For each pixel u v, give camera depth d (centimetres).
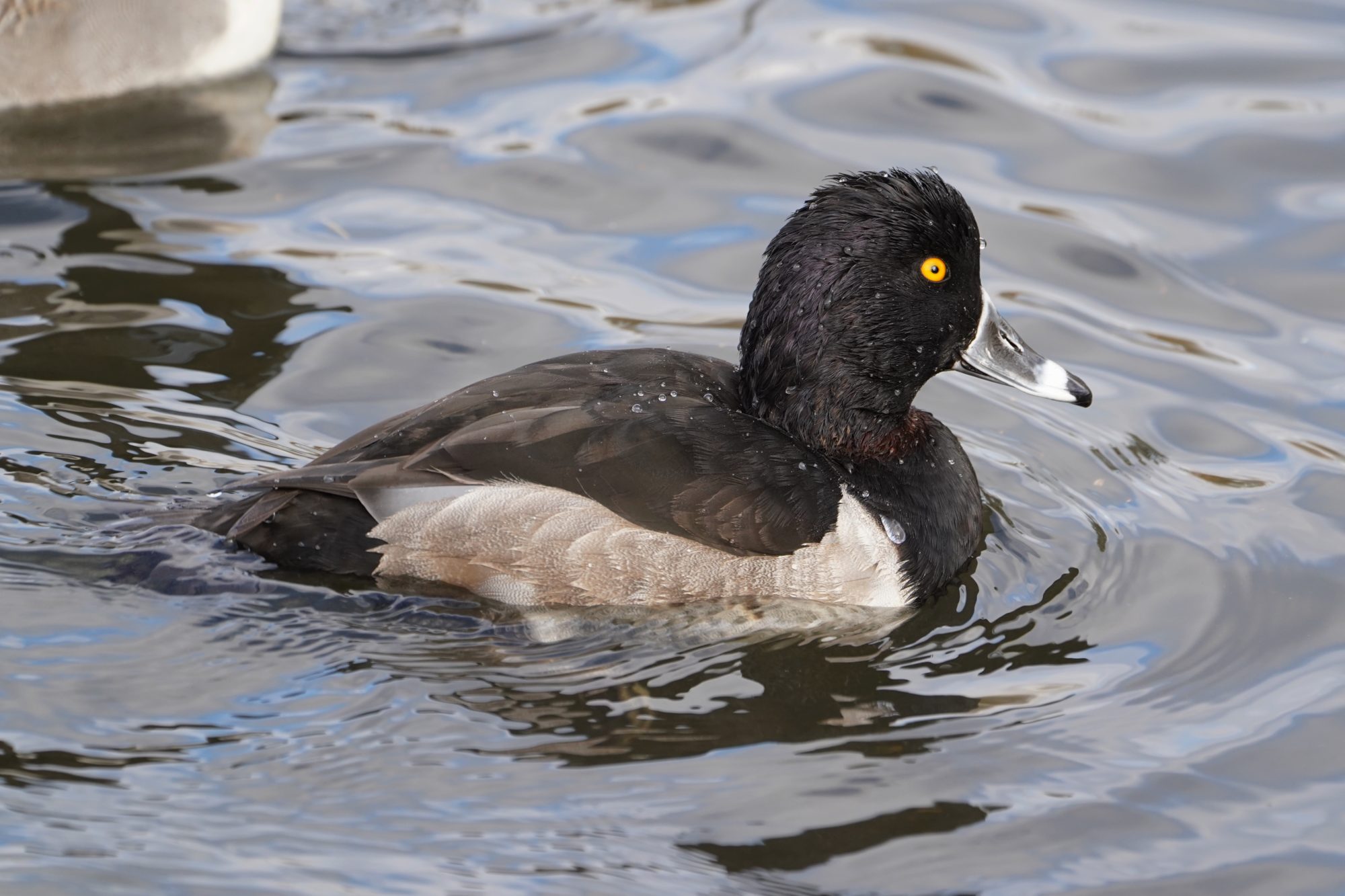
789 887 693
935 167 1312
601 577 841
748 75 1434
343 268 1180
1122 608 905
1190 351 1141
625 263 1206
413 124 1352
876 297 897
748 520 848
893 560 883
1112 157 1333
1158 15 1545
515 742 773
